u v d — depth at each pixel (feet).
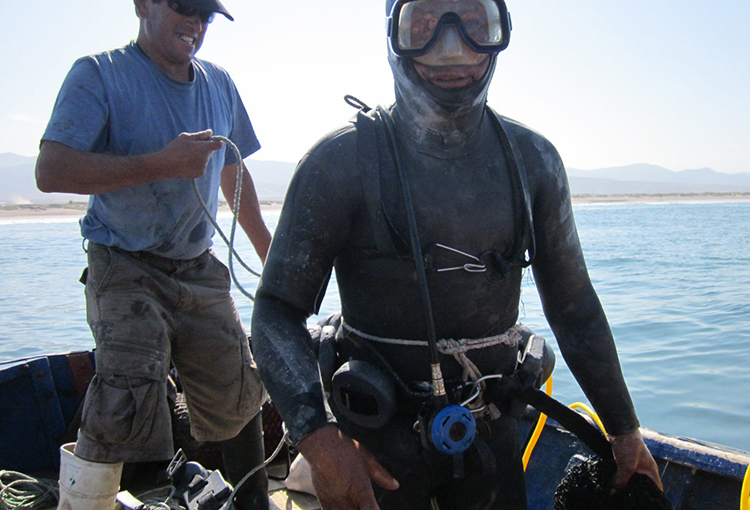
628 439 5.98
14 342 28.84
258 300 5.52
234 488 8.64
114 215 8.56
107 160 7.94
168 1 8.37
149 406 8.11
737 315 31.78
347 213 5.45
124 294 8.39
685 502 8.23
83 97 8.21
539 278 6.20
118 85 8.51
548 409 5.84
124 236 8.57
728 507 7.95
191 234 8.98
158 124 8.77
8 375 11.95
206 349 9.11
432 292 5.53
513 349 6.11
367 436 5.98
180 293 8.79
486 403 5.88
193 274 9.09
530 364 5.93
